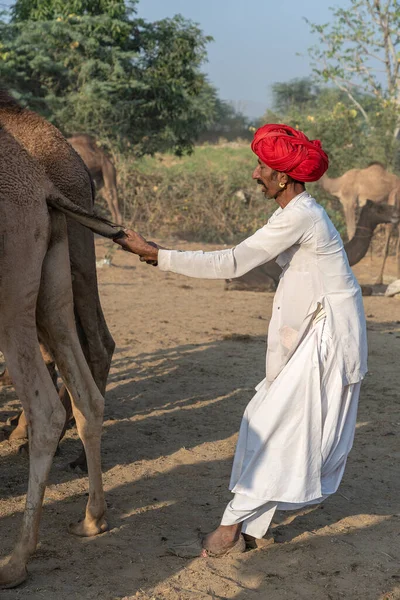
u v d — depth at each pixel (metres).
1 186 3.48
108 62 19.25
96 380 4.74
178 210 20.33
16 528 4.11
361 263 16.86
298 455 3.67
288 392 3.68
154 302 10.84
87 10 19.95
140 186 20.53
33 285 3.57
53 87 19.23
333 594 3.50
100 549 3.89
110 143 19.11
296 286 3.78
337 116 18.50
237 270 3.78
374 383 7.11
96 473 4.00
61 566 3.70
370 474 5.00
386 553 3.91
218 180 20.84
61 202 3.65
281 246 3.73
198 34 20.19
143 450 5.36
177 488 4.71
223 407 6.33
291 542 4.02
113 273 13.61
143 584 3.55
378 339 8.97
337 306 3.75
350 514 4.39
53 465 5.02
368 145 18.84
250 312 10.34
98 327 4.79
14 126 4.03
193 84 20.73
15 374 3.58
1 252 3.46
